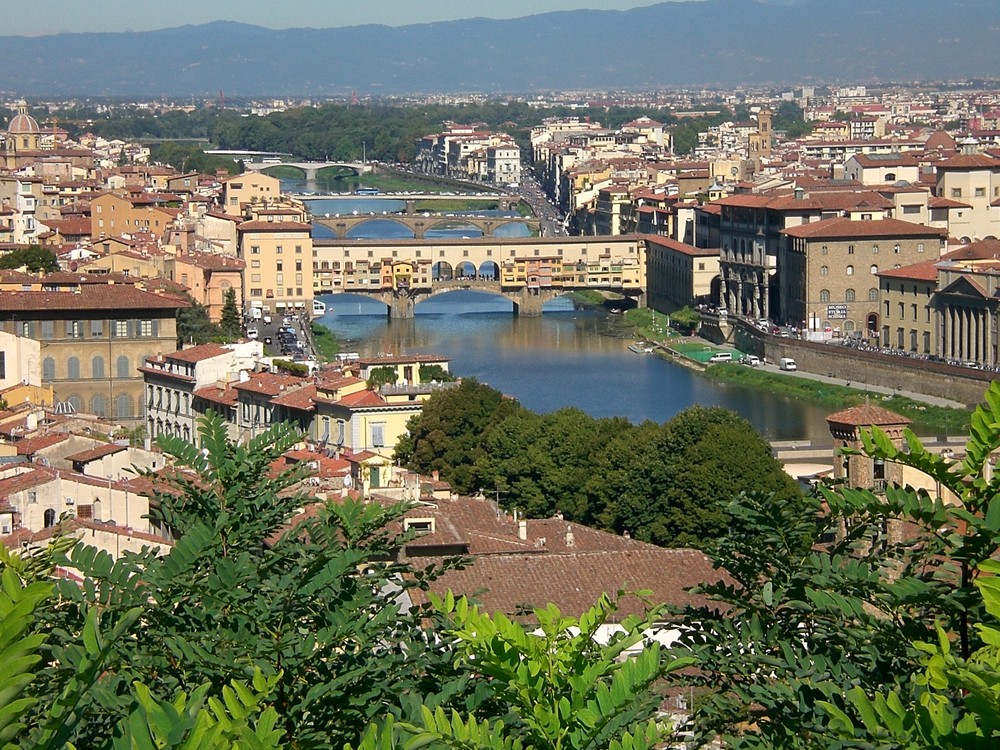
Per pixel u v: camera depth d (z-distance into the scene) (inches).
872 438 2103.8
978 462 2069.4
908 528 3759.8
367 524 2812.5
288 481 3053.6
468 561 2856.8
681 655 2481.5
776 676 2500.0
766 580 2709.2
